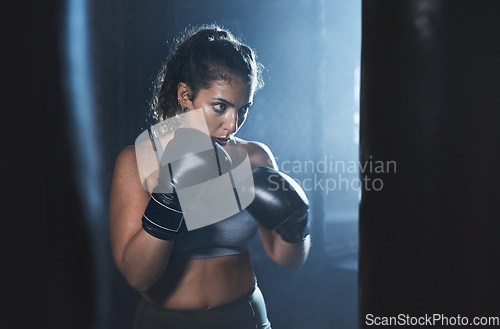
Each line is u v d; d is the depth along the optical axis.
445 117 0.87
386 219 0.93
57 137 1.63
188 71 1.77
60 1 1.67
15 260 1.50
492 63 0.85
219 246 1.58
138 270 1.50
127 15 2.11
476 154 0.86
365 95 0.98
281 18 2.46
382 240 0.94
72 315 1.66
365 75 0.99
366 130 0.98
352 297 3.08
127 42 2.08
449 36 0.86
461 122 0.86
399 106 0.91
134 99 2.05
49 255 1.57
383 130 0.93
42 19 1.56
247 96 1.82
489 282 0.88
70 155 1.71
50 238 1.58
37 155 1.53
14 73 1.47
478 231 0.87
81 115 1.80
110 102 1.99
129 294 1.93
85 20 1.87
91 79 1.93
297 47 2.54
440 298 0.89
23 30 1.49
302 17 2.53
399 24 0.91
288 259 1.78
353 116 5.54
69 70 1.73
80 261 1.74
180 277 1.57
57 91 1.65
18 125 1.49
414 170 0.90
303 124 2.63
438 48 0.87
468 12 0.85
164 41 2.11
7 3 1.46
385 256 0.93
